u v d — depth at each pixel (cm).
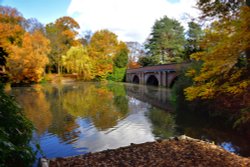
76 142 874
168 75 2820
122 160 557
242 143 799
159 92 2438
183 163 527
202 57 770
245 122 844
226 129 976
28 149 480
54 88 3177
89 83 4178
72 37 5522
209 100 1135
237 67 795
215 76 828
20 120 595
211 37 732
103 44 4931
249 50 705
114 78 4838
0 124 525
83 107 1634
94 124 1142
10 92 2658
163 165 519
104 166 525
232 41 658
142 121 1188
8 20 4075
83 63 4609
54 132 1006
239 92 789
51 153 768
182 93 1459
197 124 1088
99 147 821
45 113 1433
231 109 949
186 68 1445
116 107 1617
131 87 3209
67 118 1284
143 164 529
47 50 4209
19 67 3338
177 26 4600
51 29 5528
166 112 1406
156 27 4638
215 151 601
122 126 1096
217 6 792
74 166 529
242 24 632
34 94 2458
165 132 982
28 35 3944
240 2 770
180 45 4466
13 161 500
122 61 4922
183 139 710
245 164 514
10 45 3269
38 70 3850
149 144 671
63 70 5234
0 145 372
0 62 643
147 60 4703
